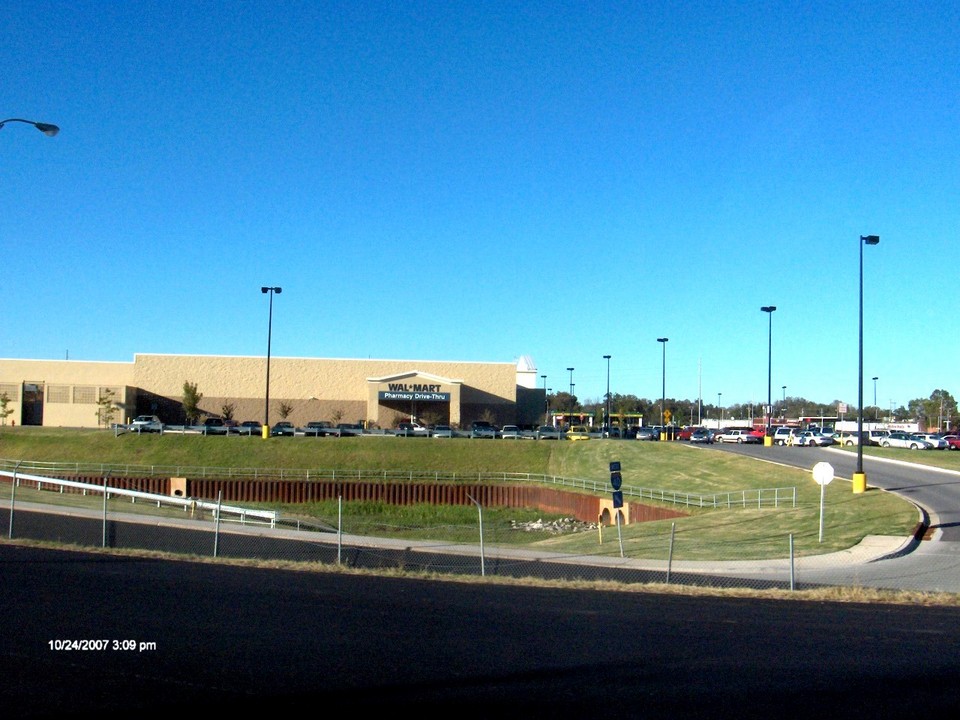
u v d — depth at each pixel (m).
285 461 64.88
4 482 52.66
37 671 10.13
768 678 10.49
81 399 93.06
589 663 11.08
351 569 19.77
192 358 94.88
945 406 153.00
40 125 19.66
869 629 13.60
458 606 15.13
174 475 59.66
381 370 97.00
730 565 22.42
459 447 68.38
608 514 47.94
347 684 9.90
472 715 8.91
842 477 44.25
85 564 19.14
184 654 11.08
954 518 29.77
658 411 171.88
